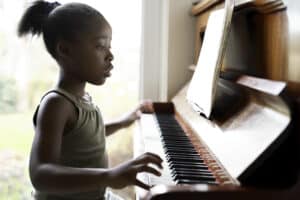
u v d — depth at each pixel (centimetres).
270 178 62
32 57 177
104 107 184
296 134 62
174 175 76
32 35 111
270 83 70
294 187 59
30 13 109
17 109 181
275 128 68
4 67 177
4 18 171
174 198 58
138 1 179
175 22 174
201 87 112
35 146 82
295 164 60
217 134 92
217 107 106
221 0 123
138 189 71
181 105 146
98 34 98
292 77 66
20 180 182
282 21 71
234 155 74
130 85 186
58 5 109
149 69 185
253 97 87
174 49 176
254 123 79
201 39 162
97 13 100
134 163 72
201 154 91
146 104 156
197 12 159
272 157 63
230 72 105
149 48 184
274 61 75
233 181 67
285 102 63
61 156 96
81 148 99
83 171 73
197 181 72
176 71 177
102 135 108
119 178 71
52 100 91
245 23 92
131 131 177
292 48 66
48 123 87
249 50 91
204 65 115
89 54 98
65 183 73
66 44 97
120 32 180
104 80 102
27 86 179
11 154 182
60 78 100
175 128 123
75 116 96
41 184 75
